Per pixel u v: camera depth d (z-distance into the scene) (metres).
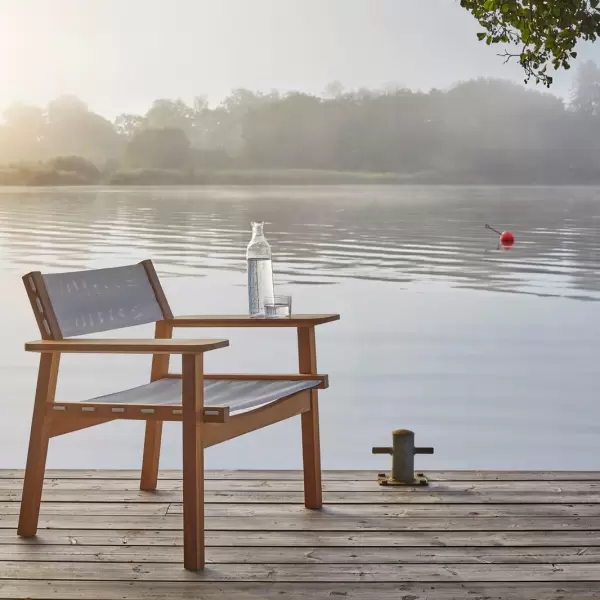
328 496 2.69
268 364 6.85
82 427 2.36
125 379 6.39
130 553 2.18
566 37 2.57
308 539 2.28
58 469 3.02
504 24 2.73
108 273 2.50
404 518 2.46
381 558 2.13
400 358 7.06
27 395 5.42
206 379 2.61
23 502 2.31
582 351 7.27
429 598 1.88
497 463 3.85
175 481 2.87
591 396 5.48
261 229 2.64
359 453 4.12
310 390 2.55
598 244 12.69
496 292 10.60
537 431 4.53
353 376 6.32
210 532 2.35
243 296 10.30
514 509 2.53
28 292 2.22
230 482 2.87
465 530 2.34
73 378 6.43
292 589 1.94
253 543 2.25
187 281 11.12
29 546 2.24
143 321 2.55
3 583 1.99
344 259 12.34
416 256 12.38
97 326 2.38
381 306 9.92
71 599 1.89
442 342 7.83
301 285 10.94
